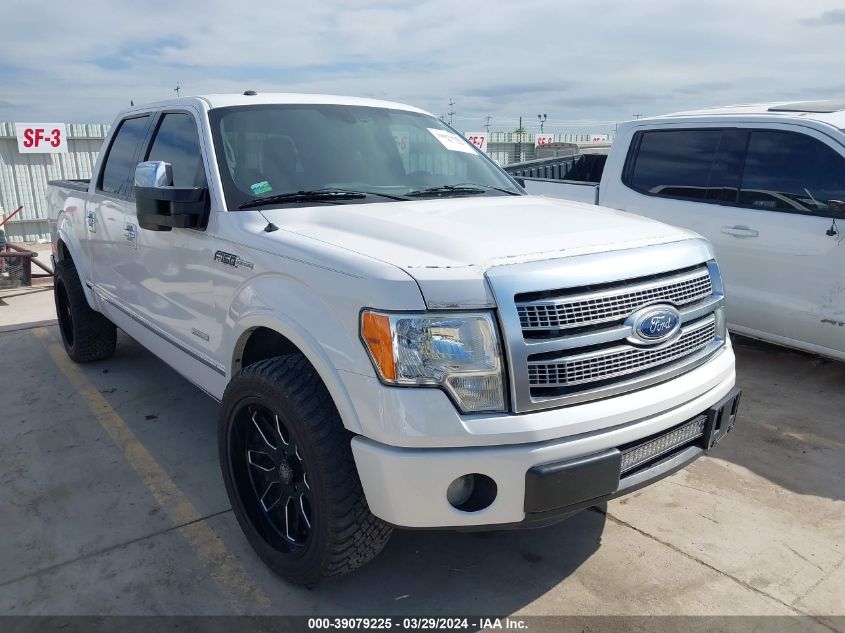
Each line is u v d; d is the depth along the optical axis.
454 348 2.14
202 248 3.13
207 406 4.61
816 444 4.03
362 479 2.29
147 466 3.77
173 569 2.86
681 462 2.60
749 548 3.02
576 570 2.87
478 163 4.06
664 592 2.73
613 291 2.34
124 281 4.18
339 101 3.88
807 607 2.64
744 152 5.12
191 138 3.53
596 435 2.27
